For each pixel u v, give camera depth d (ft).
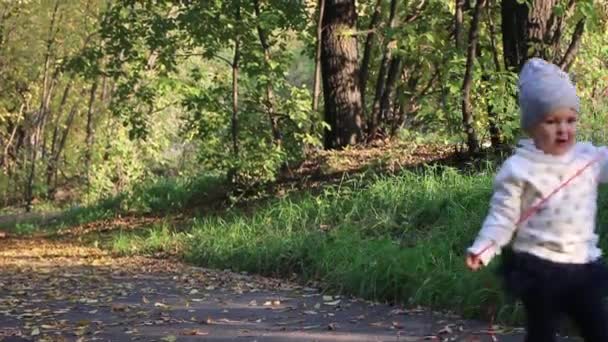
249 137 47.37
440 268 24.48
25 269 37.19
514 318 20.39
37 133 92.68
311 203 39.09
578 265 12.19
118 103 50.42
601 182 12.76
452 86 38.93
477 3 37.99
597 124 35.42
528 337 12.36
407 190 35.70
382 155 45.14
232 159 46.65
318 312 23.84
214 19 45.80
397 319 22.26
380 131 50.60
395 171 41.22
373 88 55.72
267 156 46.52
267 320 22.86
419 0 49.03
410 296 24.41
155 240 43.68
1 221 70.54
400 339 19.70
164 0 48.14
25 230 60.44
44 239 53.62
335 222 36.24
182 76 57.47
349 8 50.19
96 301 26.91
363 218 35.04
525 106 12.66
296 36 52.08
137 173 82.07
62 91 96.58
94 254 43.83
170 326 22.27
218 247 37.58
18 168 99.14
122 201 61.57
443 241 27.68
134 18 48.32
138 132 50.52
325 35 50.16
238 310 24.63
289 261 32.55
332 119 50.26
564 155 12.49
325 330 21.17
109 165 81.51
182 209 53.88
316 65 50.83
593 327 12.08
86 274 34.68
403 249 27.27
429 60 40.57
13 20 87.20
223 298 27.02
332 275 28.27
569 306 12.32
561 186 12.28
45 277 33.83
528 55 37.40
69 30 85.97
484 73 38.34
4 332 21.88
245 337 20.53
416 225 32.14
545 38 37.27
